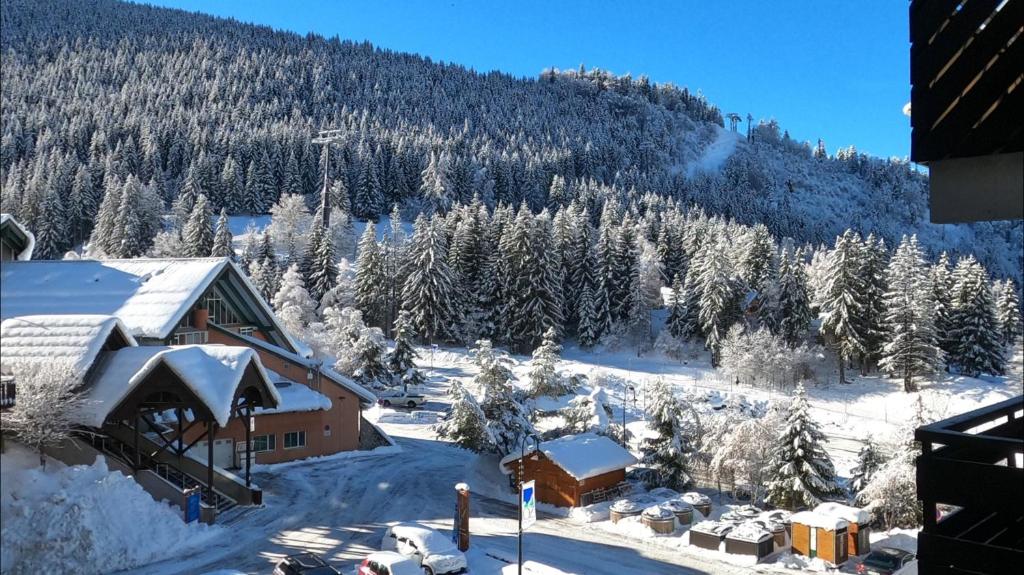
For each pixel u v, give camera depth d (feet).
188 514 77.61
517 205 460.55
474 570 74.90
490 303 267.18
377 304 262.47
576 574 75.46
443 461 127.03
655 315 288.71
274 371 126.72
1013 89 16.62
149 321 94.17
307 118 493.77
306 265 276.00
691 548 87.97
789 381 214.28
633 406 188.85
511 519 97.96
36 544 50.34
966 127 17.15
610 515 99.96
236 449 113.09
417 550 73.87
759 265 272.51
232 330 126.21
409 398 182.91
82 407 68.74
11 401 33.01
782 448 105.40
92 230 107.24
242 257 255.91
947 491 18.58
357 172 416.05
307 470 115.55
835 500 105.40
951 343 194.08
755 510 99.66
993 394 173.58
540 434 135.03
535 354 140.67
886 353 199.93
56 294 85.66
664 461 115.24
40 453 58.03
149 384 77.20
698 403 173.78
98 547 60.49
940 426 19.51
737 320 242.37
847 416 184.24
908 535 90.22
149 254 118.11
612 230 284.41
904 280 199.41
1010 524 20.79
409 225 413.39
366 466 120.47
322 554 75.77
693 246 320.50
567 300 280.72
